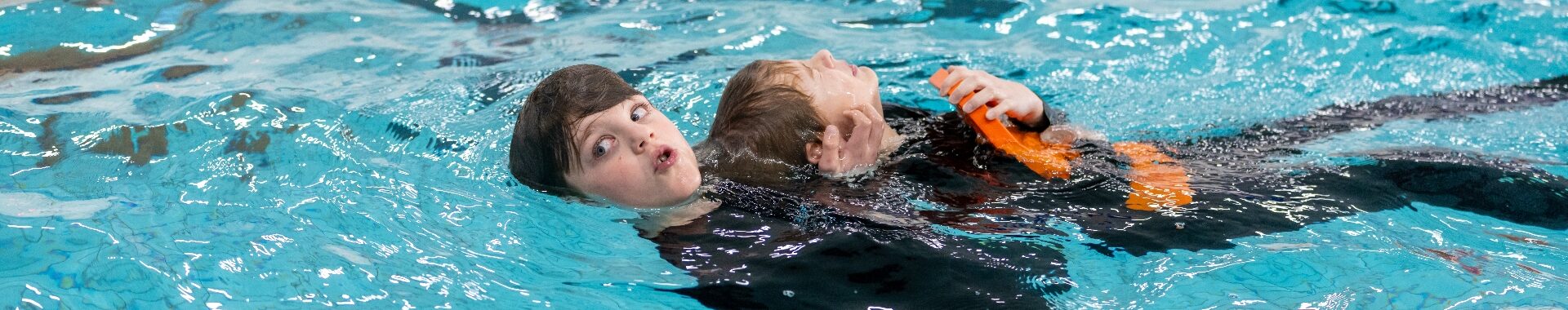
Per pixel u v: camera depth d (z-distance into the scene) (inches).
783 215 102.2
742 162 111.4
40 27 177.3
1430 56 175.3
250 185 112.3
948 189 108.1
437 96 153.1
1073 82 166.6
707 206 104.2
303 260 94.3
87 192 108.7
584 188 105.8
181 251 94.4
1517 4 196.1
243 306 85.7
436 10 209.3
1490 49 178.2
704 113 148.6
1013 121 129.2
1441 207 105.5
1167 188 108.0
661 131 104.9
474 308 88.6
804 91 115.0
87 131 128.4
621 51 182.5
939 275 91.7
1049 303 88.9
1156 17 197.0
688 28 197.2
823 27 196.7
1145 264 95.0
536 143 106.3
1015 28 194.5
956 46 184.9
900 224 100.5
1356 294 90.4
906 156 117.0
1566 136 133.4
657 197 104.0
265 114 137.9
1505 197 107.0
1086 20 196.7
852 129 116.1
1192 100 157.3
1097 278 92.9
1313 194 107.0
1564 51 176.4
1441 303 89.2
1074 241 98.3
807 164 112.9
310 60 171.0
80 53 168.2
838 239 97.1
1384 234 99.9
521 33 194.9
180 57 169.5
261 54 173.5
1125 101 156.9
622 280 93.9
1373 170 113.3
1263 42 183.3
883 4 211.0
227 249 95.4
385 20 200.4
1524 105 147.9
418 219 105.0
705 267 95.1
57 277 88.4
